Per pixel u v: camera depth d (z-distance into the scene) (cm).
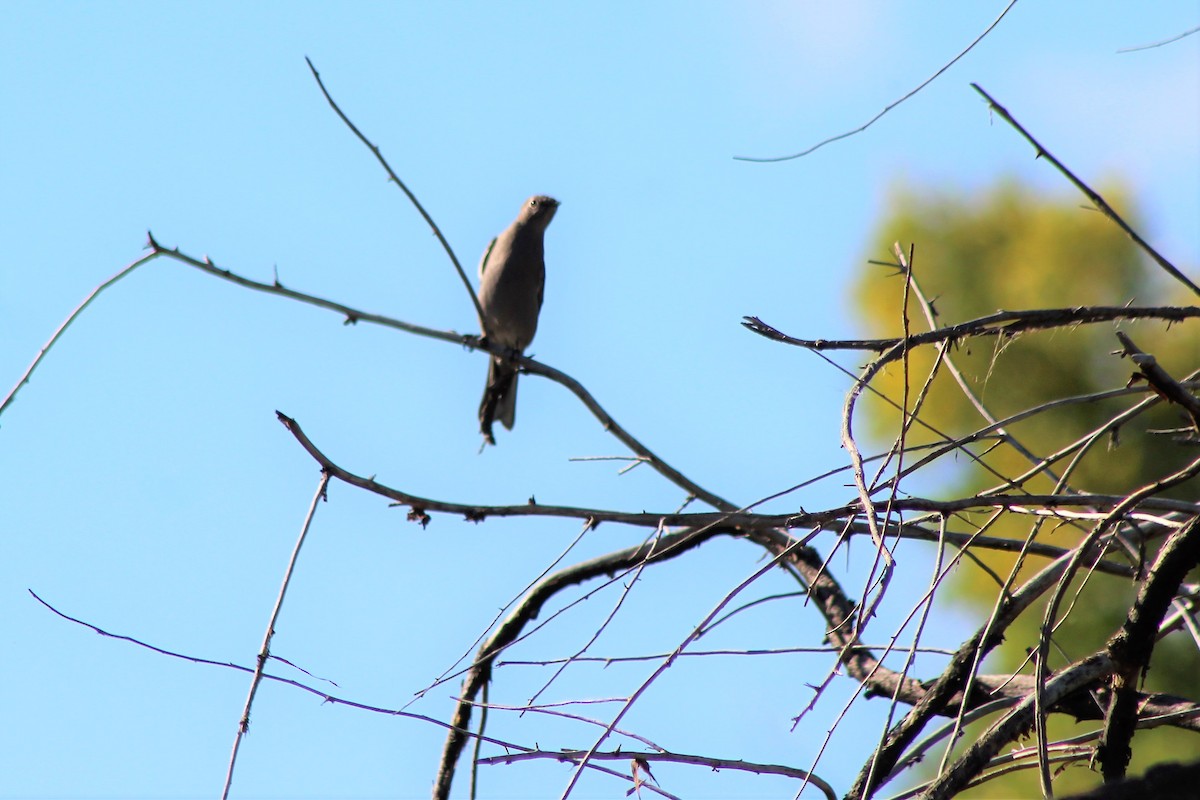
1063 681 739
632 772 680
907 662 566
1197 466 618
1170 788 490
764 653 677
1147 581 693
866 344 661
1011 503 679
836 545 615
